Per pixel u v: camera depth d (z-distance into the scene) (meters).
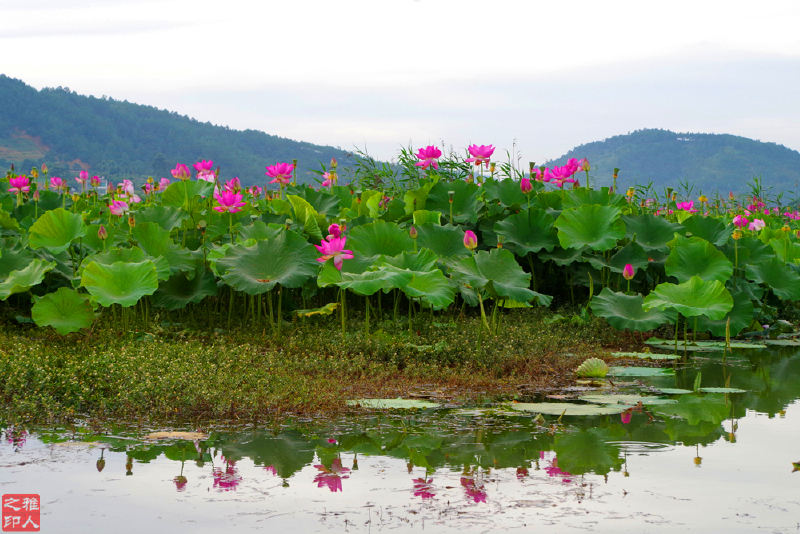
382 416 3.90
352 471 2.88
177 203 7.55
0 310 6.64
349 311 7.00
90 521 2.31
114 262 5.88
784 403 4.26
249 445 3.27
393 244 6.64
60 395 4.08
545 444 3.31
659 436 3.47
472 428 3.62
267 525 2.28
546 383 4.95
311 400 4.12
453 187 7.99
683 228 7.81
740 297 7.09
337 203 8.19
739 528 2.26
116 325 6.00
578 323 6.89
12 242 6.79
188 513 2.39
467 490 2.64
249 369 4.61
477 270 6.03
